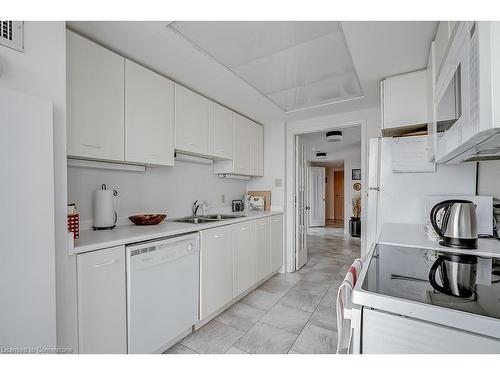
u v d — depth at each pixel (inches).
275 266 127.2
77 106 56.4
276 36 60.6
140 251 59.2
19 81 39.8
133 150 69.0
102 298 51.5
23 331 37.0
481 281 35.9
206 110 97.1
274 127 139.7
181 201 102.6
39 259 38.8
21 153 36.9
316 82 87.3
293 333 76.2
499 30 24.9
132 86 68.9
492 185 71.2
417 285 34.6
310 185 324.5
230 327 79.7
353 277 39.0
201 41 63.3
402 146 78.4
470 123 30.6
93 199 71.5
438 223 62.9
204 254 79.6
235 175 128.5
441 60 50.4
